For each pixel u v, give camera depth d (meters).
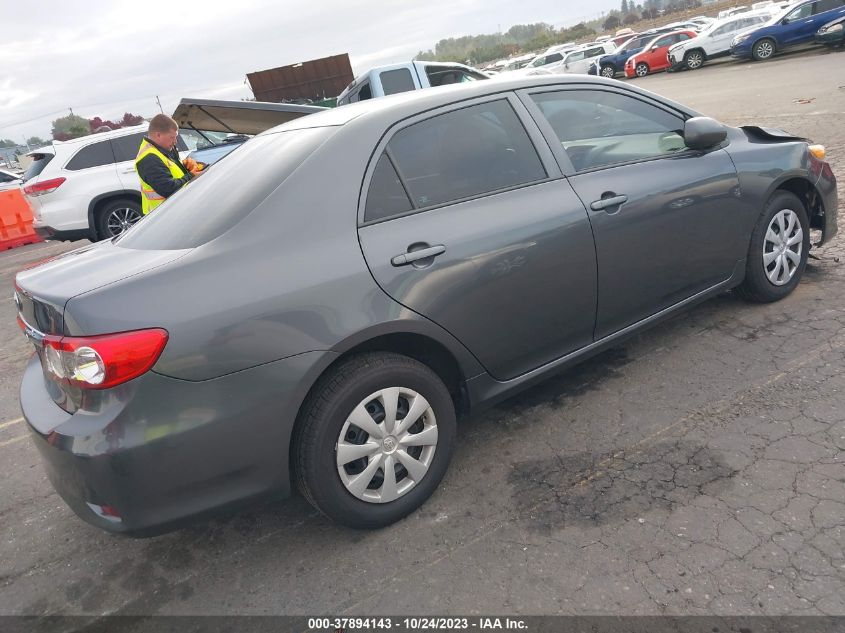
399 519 2.60
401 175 2.60
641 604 2.03
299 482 2.44
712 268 3.51
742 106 12.13
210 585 2.46
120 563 2.68
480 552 2.37
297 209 2.38
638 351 3.69
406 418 2.53
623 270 3.09
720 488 2.47
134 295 2.09
